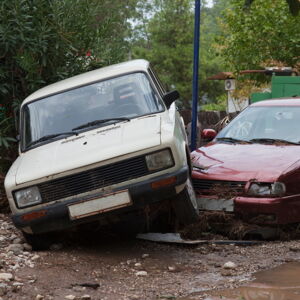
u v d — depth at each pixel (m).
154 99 7.83
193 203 7.52
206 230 8.19
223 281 6.39
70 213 7.04
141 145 6.99
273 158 8.33
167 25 45.94
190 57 45.56
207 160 8.66
